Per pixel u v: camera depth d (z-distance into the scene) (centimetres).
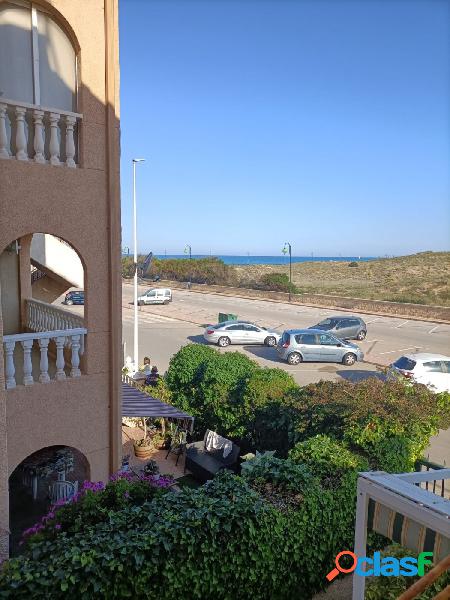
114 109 672
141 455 1134
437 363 1725
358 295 5506
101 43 661
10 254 952
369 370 2139
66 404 667
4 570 448
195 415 1245
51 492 812
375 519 430
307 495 592
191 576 486
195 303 4566
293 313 3894
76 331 669
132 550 462
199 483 1023
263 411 1027
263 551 533
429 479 463
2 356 527
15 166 601
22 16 612
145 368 1722
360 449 785
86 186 660
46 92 639
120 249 698
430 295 5719
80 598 435
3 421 529
